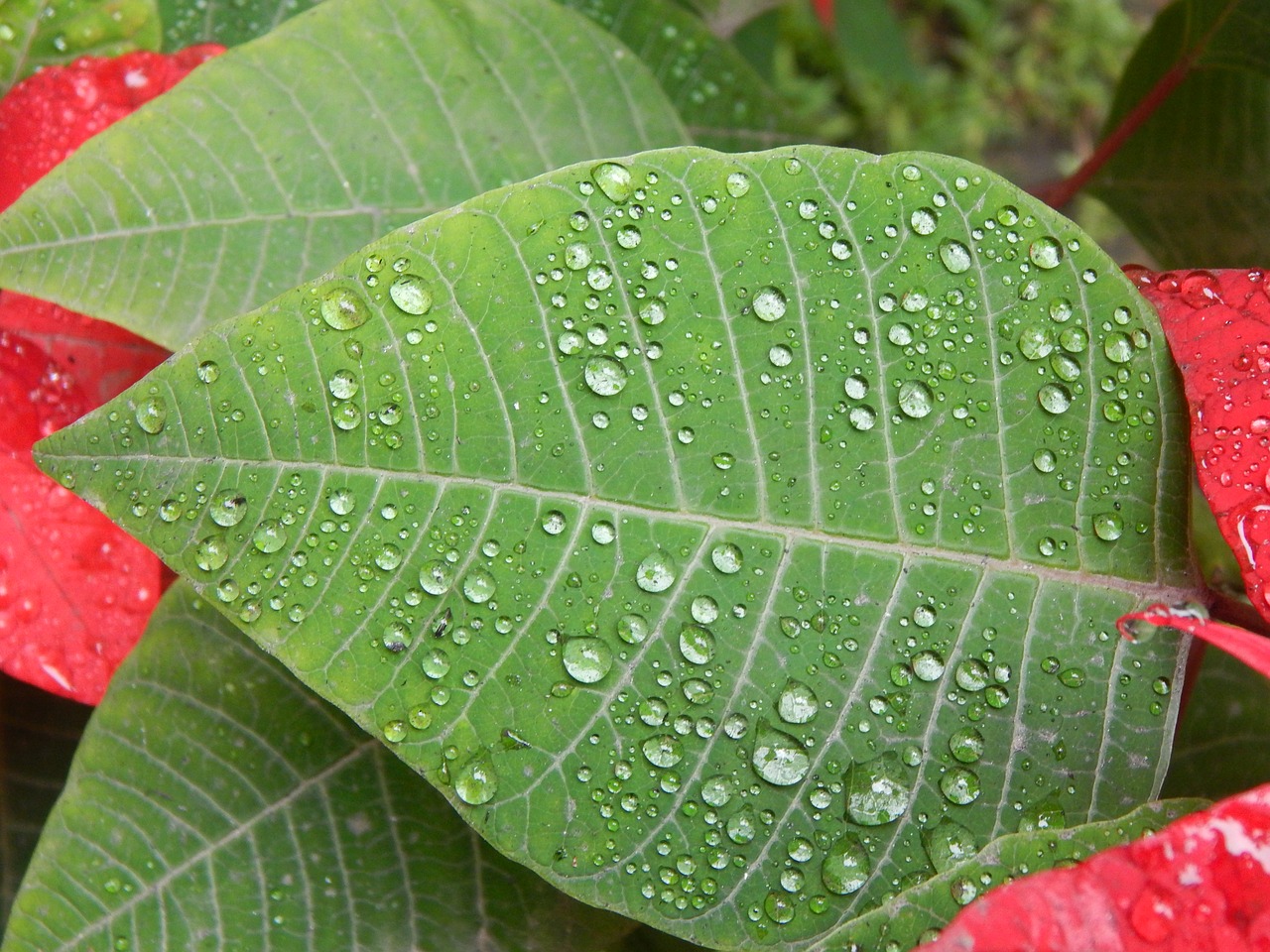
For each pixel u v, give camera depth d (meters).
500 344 0.19
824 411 0.20
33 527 0.23
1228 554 0.27
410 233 0.19
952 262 0.20
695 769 0.19
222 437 0.19
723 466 0.20
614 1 0.28
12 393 0.23
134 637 0.23
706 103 0.29
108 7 0.25
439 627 0.19
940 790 0.20
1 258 0.21
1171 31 0.29
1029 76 0.73
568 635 0.19
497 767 0.19
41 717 0.27
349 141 0.23
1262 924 0.16
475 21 0.24
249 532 0.19
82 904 0.21
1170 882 0.16
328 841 0.22
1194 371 0.20
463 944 0.22
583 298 0.20
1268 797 0.17
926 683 0.20
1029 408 0.20
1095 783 0.20
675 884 0.19
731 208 0.20
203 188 0.22
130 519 0.18
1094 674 0.20
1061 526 0.20
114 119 0.24
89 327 0.24
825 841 0.20
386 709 0.19
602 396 0.20
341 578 0.19
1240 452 0.20
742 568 0.20
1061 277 0.20
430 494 0.19
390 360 0.19
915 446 0.20
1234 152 0.29
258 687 0.22
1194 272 0.21
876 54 0.47
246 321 0.19
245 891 0.21
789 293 0.20
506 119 0.24
